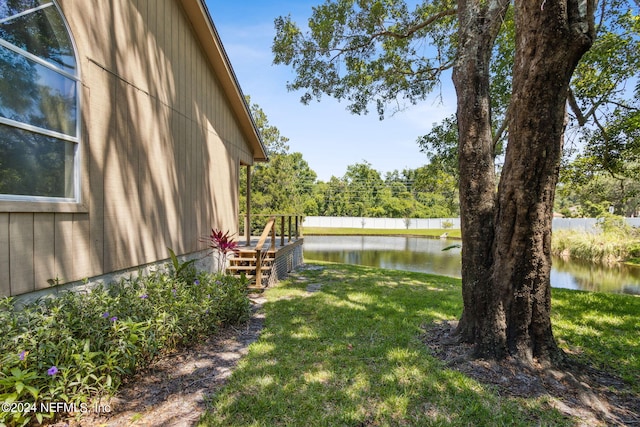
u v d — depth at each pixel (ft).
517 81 8.52
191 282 13.99
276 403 7.47
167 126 15.19
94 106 10.36
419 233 104.63
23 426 6.03
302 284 21.88
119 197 11.63
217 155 21.72
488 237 10.07
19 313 7.35
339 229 116.16
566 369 9.11
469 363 9.39
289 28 25.90
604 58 21.74
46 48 8.68
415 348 10.64
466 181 10.43
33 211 8.24
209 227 20.31
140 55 13.05
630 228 49.62
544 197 8.73
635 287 31.07
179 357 10.07
